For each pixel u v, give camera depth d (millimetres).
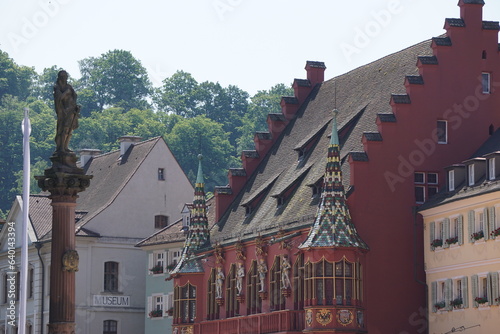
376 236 81688
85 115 177750
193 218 101500
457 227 78375
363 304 80750
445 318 78875
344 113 94062
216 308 98000
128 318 120562
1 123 160000
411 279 81812
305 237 84438
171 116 174500
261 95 185375
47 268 119938
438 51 84000
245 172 102875
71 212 58500
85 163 138500
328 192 81438
